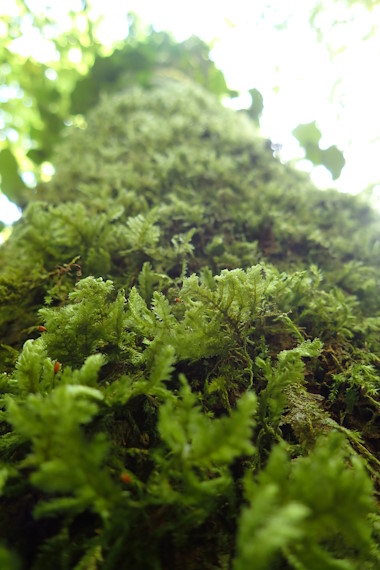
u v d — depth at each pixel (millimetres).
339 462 61
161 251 135
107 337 90
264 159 244
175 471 60
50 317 90
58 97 374
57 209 140
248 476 55
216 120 277
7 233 286
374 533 65
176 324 89
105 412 74
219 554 64
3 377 86
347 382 102
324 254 165
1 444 72
